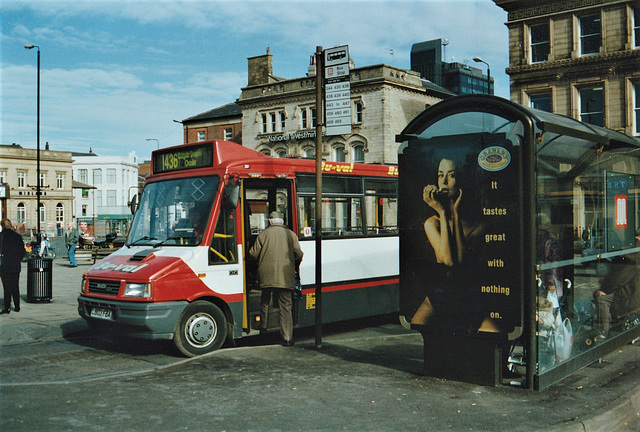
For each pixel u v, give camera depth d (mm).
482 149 6434
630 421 5879
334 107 8469
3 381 7219
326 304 10570
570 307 7039
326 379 6734
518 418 5445
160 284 8320
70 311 12375
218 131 58344
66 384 6504
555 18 32625
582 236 7395
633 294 9023
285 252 8859
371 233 11484
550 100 33250
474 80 87375
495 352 6469
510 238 6266
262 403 5824
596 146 7777
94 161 110938
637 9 30406
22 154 84000
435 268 6762
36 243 31109
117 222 73562
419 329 6875
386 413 5555
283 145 50875
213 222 8922
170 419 5316
